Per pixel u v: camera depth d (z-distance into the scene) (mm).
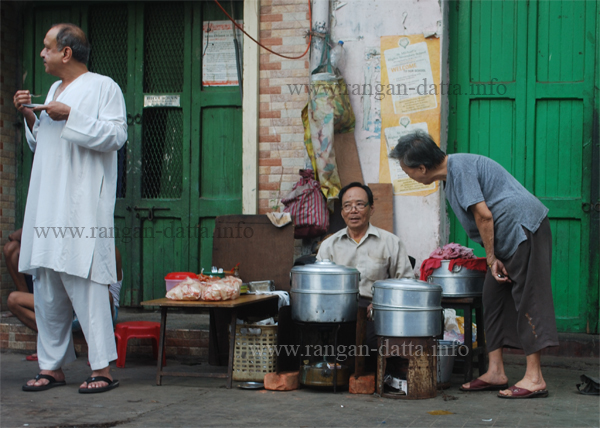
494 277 4012
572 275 5438
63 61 4301
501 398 3943
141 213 6324
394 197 5477
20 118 6668
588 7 5410
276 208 5812
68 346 4422
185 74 6270
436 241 5379
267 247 5211
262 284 4758
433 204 5391
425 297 3891
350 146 5594
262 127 5863
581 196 5426
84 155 4203
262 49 5863
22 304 5285
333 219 5551
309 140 5562
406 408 3699
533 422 3393
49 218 4172
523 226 3869
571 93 5441
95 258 4180
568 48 5461
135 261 6332
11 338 5625
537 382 3951
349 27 5613
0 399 3996
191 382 4465
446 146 5648
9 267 5941
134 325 5043
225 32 6188
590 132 5406
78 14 6539
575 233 5434
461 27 5656
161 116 6355
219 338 5066
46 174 4203
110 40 6484
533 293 3891
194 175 6234
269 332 4363
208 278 4562
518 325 3965
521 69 5547
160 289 6305
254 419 3486
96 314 4203
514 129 5570
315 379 4113
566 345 5207
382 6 5547
